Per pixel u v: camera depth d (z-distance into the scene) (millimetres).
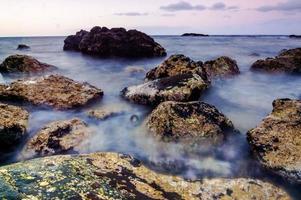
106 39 30906
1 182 5113
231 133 9891
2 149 9156
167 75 15281
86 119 11219
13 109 10359
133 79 18953
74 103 12258
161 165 8148
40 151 8891
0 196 4711
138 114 11781
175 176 7598
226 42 63281
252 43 59531
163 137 9320
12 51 42719
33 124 10516
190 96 11773
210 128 9344
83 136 9664
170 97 11734
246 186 7285
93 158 7184
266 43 59750
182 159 8609
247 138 9234
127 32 30953
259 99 14672
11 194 4812
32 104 11969
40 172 5695
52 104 12055
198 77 12680
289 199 7012
